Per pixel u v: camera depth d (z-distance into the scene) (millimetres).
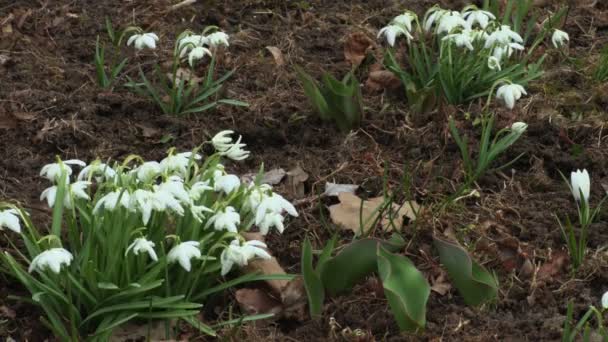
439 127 898
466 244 762
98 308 658
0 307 679
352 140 889
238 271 715
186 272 676
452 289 717
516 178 844
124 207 652
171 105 915
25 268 704
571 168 858
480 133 890
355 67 997
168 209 666
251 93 959
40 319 642
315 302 681
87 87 954
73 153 874
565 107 936
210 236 674
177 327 664
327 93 899
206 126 909
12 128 894
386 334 664
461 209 799
